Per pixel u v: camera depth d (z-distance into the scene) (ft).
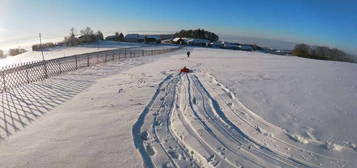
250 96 22.71
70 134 12.78
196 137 12.71
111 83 27.91
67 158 10.33
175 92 23.75
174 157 10.71
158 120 15.26
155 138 12.57
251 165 10.14
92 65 48.24
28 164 9.85
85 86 25.96
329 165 10.36
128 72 37.93
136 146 11.59
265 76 38.34
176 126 14.29
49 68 38.81
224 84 28.96
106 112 16.66
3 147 11.23
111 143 11.80
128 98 20.68
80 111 16.85
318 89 28.37
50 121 14.73
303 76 40.57
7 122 14.48
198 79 32.65
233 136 13.04
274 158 10.81
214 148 11.53
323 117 16.93
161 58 77.15
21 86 25.59
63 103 18.90
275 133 13.52
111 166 9.80
